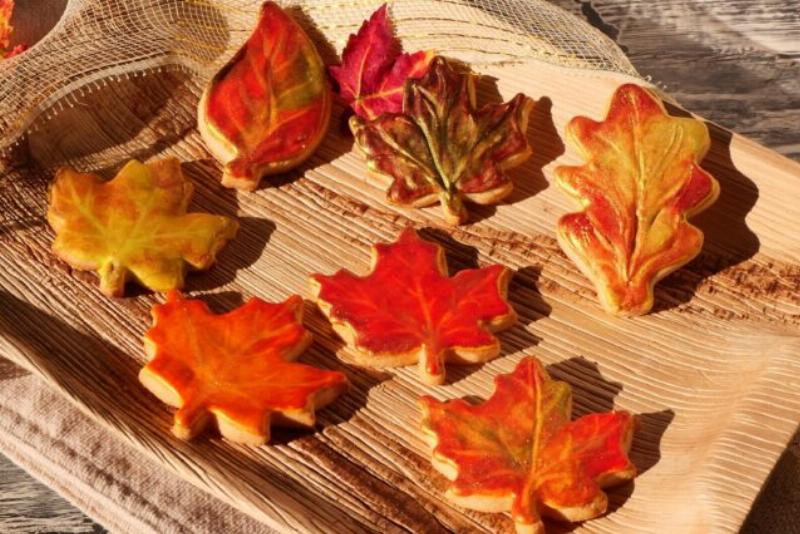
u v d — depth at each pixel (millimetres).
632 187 939
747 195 941
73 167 981
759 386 893
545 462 875
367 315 918
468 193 956
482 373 918
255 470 889
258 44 988
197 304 921
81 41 997
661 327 929
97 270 939
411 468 892
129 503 920
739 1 1133
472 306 922
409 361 916
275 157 971
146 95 1003
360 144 964
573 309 936
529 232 957
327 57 1013
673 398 910
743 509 854
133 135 995
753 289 936
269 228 964
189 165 982
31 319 927
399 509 881
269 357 906
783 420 880
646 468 888
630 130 949
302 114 979
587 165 948
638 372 918
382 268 933
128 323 928
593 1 1135
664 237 931
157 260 935
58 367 912
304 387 898
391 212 967
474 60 986
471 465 875
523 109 965
